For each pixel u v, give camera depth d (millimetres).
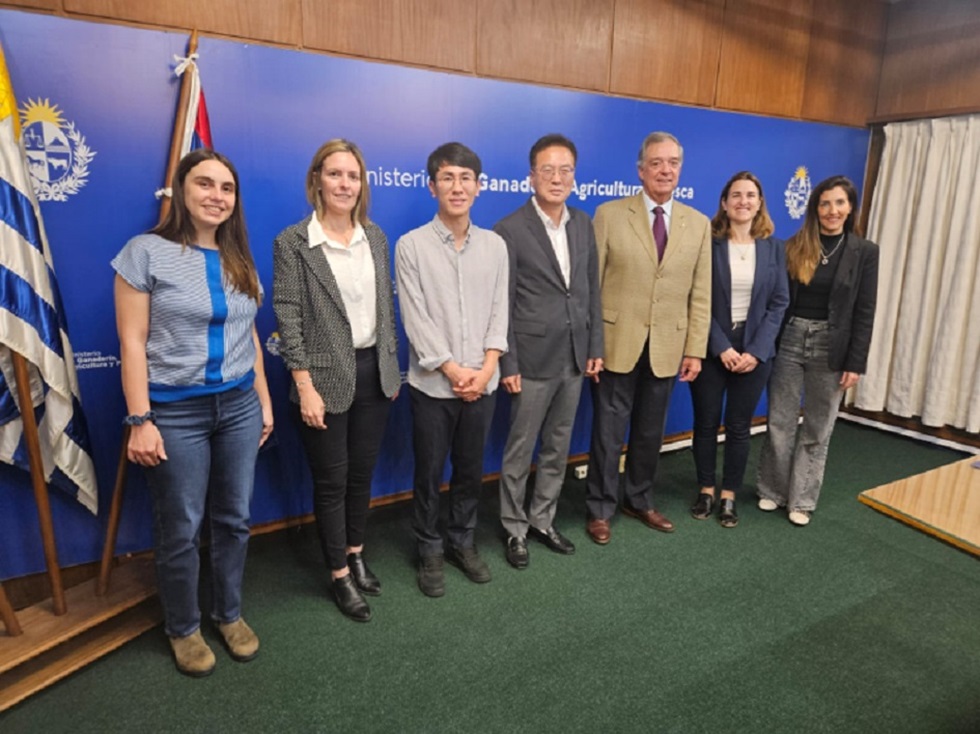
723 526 2738
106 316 2061
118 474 1933
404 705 1674
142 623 1962
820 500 3033
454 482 2256
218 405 1656
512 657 1868
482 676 1787
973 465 1581
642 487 2715
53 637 1745
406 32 2438
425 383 2051
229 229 1658
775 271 2557
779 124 3611
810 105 3750
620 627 2018
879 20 3887
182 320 1560
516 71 2719
